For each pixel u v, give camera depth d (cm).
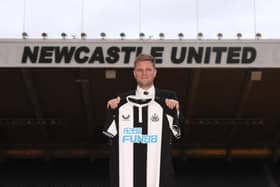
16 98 1584
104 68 1361
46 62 1292
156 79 1484
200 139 1978
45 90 1541
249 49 1290
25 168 2086
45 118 1745
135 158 411
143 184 409
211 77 1454
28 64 1289
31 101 1597
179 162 2138
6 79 1466
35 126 1809
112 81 1481
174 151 2069
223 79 1465
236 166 2114
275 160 2088
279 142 2006
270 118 1756
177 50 1293
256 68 1341
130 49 1295
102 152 2073
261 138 1981
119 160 413
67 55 1292
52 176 2023
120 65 1295
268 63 1285
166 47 1293
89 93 1550
